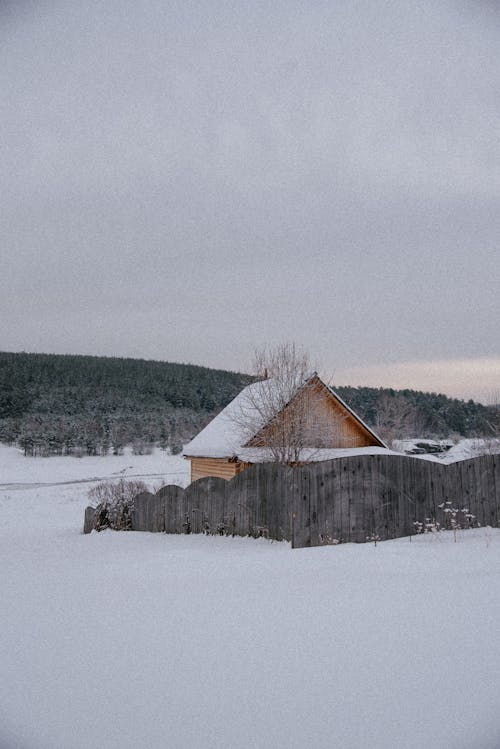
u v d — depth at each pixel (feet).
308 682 9.70
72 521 71.41
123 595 16.63
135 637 12.45
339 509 27.30
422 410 268.21
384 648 10.93
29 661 11.39
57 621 14.19
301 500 26.71
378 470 28.14
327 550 23.03
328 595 14.76
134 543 35.50
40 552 34.12
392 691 9.25
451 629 11.76
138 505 45.65
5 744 8.09
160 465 223.10
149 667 10.69
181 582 17.94
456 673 9.77
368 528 27.66
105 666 10.87
